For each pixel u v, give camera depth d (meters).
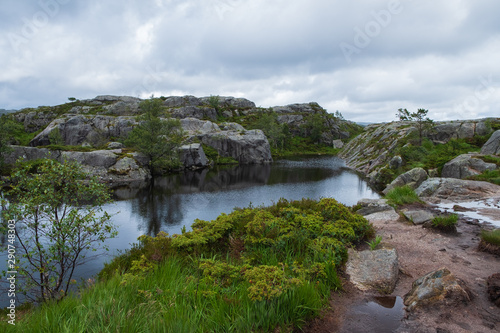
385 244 6.30
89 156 42.88
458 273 5.23
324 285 4.68
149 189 34.53
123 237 16.23
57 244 6.59
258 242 6.35
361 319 3.96
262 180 42.22
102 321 3.41
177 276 5.12
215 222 7.70
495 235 6.31
